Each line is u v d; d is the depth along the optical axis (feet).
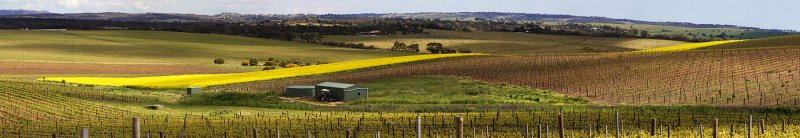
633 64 266.16
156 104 215.10
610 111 172.24
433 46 526.98
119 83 284.82
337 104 218.38
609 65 269.44
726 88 204.33
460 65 299.99
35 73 332.80
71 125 160.04
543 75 258.57
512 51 508.94
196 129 150.20
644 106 182.50
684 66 250.98
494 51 511.81
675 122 143.64
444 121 154.20
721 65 246.06
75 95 226.79
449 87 240.73
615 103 194.49
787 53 256.93
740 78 218.59
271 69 368.89
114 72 351.87
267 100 227.40
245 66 415.03
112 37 602.03
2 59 394.52
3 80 259.60
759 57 255.09
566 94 217.56
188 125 158.92
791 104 171.94
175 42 571.28
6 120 167.32
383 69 305.94
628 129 128.88
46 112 183.11
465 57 337.11
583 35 635.25
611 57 295.89
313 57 472.03
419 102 211.20
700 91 203.51
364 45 573.74
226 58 461.78
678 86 214.90
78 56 441.27
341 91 224.94
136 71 361.10
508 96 217.15
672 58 273.54
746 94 192.44
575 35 637.30
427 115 173.27
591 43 554.05
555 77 252.01
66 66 372.58
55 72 341.21
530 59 310.04
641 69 252.42
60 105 197.67
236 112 196.34
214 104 219.61
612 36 620.49
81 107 197.16
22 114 176.96
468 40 598.75
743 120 145.79
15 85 238.89
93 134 142.31
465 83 248.52
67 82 281.13
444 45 555.28
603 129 130.82
